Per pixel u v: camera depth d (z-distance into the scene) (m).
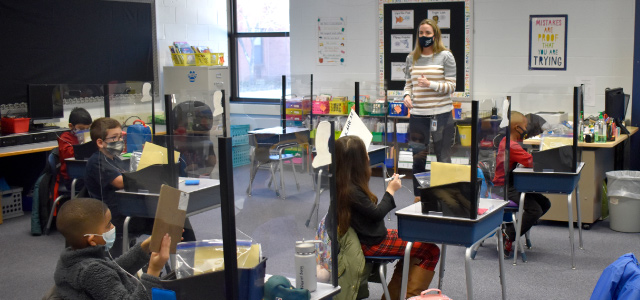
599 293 2.22
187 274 2.07
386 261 3.16
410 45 7.36
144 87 6.16
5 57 6.20
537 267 4.30
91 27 7.09
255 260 2.13
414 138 4.15
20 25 6.33
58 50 6.74
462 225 2.88
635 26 6.18
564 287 3.92
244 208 2.80
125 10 7.48
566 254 4.59
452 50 7.13
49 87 6.15
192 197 2.29
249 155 3.42
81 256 2.10
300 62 8.01
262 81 8.81
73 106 6.46
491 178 3.31
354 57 7.68
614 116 5.71
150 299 2.04
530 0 6.70
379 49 7.52
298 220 2.62
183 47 8.00
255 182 3.09
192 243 2.09
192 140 2.54
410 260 3.22
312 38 7.88
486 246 4.82
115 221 2.36
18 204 5.92
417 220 2.98
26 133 5.83
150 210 2.33
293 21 7.97
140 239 2.33
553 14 6.61
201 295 2.03
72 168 4.52
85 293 2.08
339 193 2.98
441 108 5.34
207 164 2.55
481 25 6.97
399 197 6.25
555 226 5.39
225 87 8.10
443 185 2.91
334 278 2.39
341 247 2.97
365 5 7.53
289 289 2.16
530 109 6.83
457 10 7.05
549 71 6.71
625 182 5.12
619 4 6.30
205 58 7.97
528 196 4.46
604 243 4.87
